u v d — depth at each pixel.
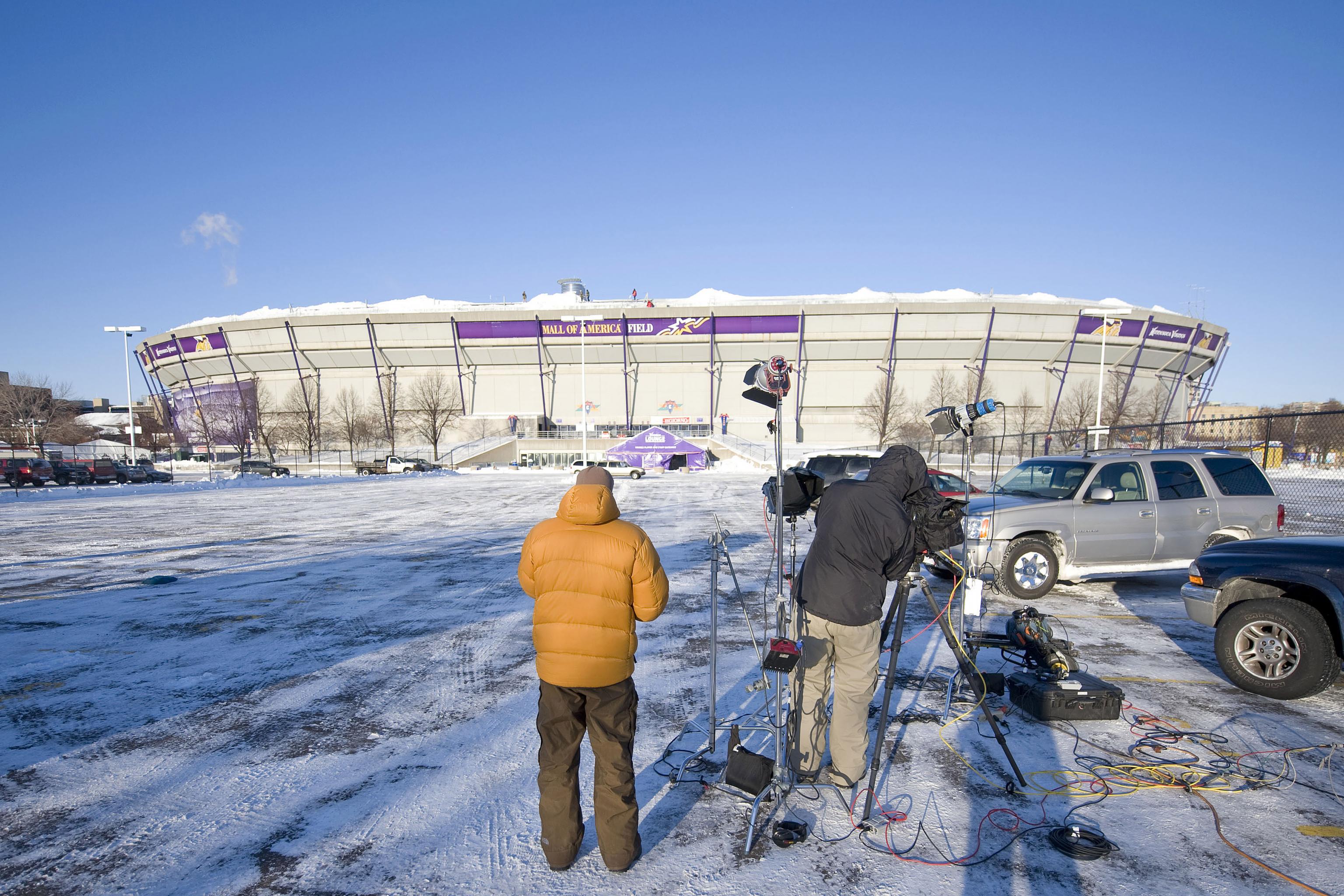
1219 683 4.97
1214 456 8.09
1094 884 2.65
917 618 6.94
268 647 5.95
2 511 19.56
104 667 5.41
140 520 16.70
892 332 69.12
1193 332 69.19
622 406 73.19
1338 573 4.44
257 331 73.69
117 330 39.78
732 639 6.15
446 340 72.38
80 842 2.98
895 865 2.79
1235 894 2.59
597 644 2.68
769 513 3.81
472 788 3.46
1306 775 3.56
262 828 3.09
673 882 2.68
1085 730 4.13
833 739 3.30
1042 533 7.60
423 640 6.16
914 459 3.41
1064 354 69.94
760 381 3.48
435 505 21.22
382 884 2.67
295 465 59.66
